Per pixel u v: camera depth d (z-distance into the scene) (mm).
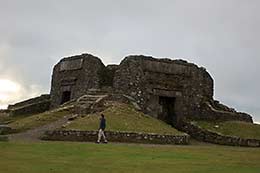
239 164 21000
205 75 50469
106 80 48625
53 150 22969
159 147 29266
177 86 47094
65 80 51375
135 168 17859
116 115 37125
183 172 17234
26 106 53125
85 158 20422
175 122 46344
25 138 31281
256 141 38219
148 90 45281
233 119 47531
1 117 50781
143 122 37281
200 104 48156
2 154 20281
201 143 38969
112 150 24578
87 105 39625
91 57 48719
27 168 16516
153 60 46219
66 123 35656
